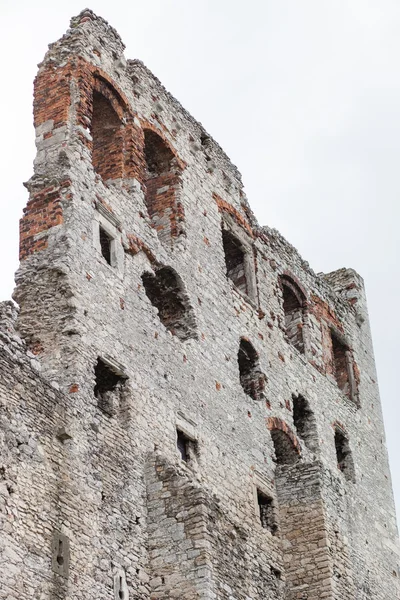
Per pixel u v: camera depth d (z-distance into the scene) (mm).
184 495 29953
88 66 35344
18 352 27438
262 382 39375
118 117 36375
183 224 37750
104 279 32000
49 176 32281
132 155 36031
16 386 26906
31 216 31828
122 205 34344
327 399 44156
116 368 31031
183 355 34656
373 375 49938
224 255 40406
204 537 29297
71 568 26531
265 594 34125
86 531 27484
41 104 34250
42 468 26797
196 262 37625
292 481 37062
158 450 31484
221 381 36344
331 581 35094
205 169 40750
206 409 34844
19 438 26406
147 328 33219
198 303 36750
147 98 38406
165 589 29031
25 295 30641
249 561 34000
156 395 32406
